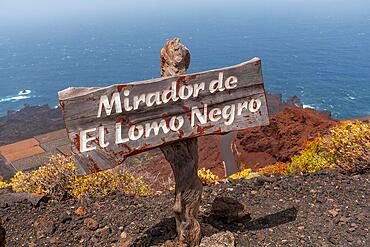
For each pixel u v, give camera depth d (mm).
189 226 4660
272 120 22984
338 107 109688
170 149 4527
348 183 6910
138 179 7848
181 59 4547
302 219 5559
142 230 5414
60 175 7328
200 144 26562
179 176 4559
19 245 5426
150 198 6691
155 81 4344
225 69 4566
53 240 5434
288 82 150625
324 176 7289
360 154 7922
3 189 8273
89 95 4145
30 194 6938
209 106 4574
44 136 70188
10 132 80938
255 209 5973
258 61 4676
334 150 8695
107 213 6062
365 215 5590
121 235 5348
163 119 4426
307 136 21312
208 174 8961
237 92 4656
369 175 7441
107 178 7418
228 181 7488
